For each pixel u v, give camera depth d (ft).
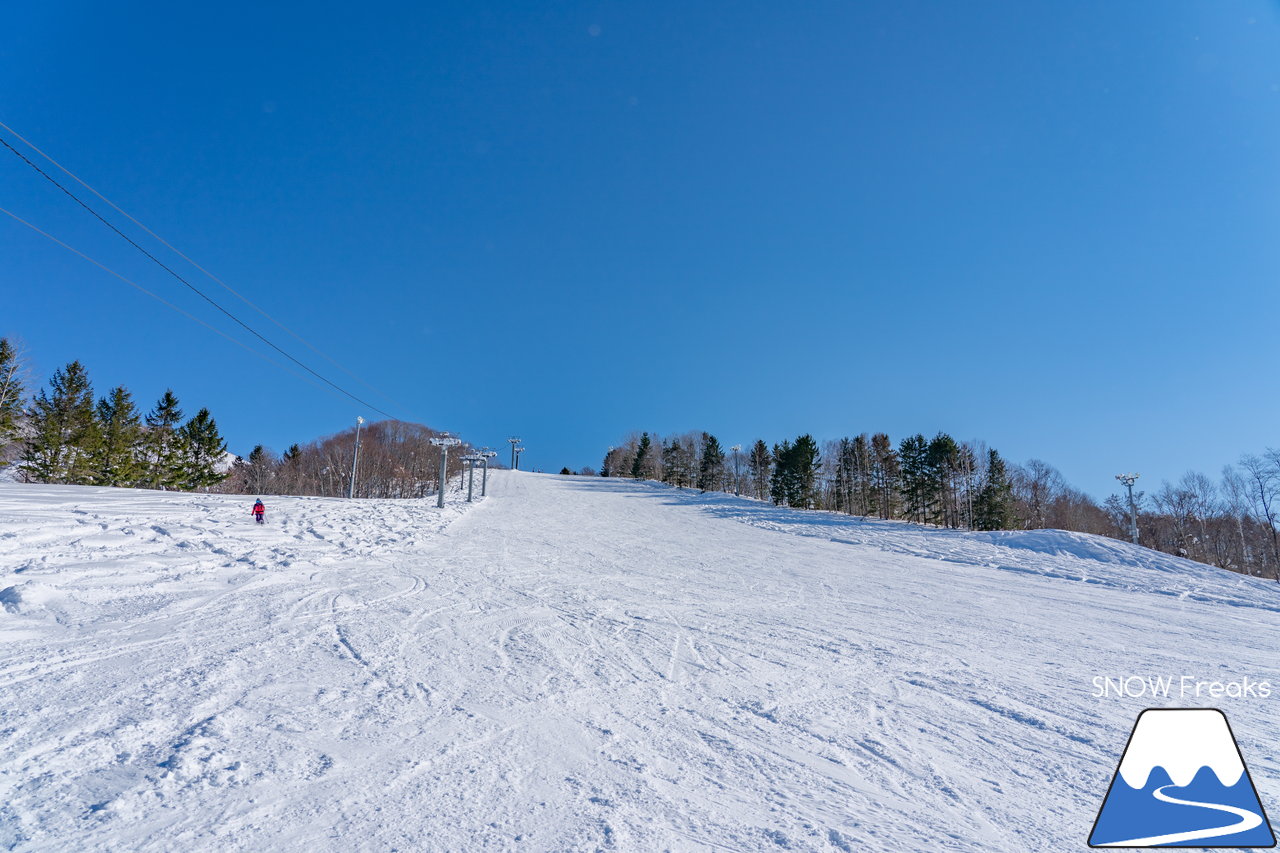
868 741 14.79
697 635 25.89
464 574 38.11
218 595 26.40
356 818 9.84
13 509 38.29
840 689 19.10
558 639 23.67
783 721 15.96
